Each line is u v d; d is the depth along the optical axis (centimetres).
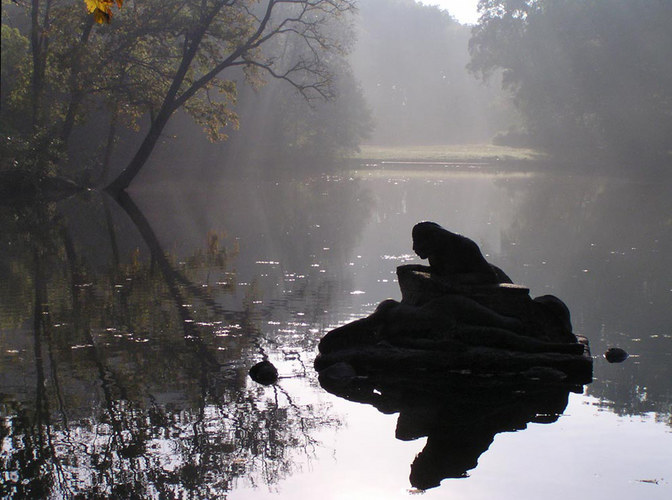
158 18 3900
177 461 691
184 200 3731
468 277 1036
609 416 813
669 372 980
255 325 1238
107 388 904
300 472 665
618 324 1245
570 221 2828
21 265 1852
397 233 2561
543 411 835
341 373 955
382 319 1028
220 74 6072
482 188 4475
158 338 1148
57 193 3897
